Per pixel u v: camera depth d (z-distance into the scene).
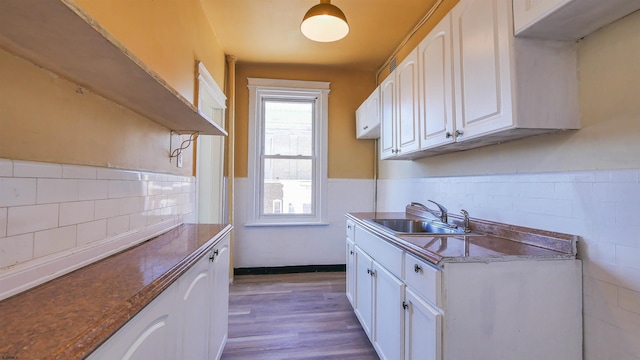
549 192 1.30
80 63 0.84
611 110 1.06
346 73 3.73
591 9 0.96
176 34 1.86
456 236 1.58
